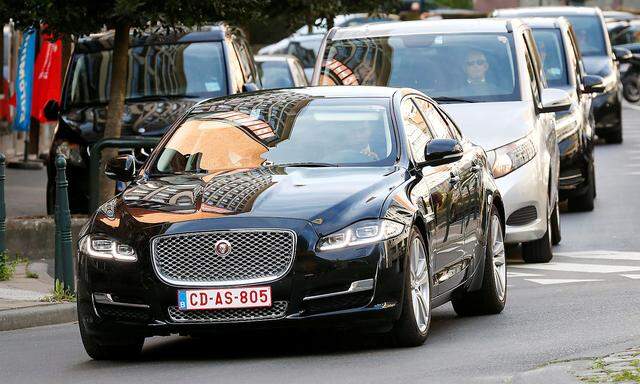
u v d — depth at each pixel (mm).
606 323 25281
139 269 22297
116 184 40750
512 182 35125
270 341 24938
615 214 46719
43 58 60906
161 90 44469
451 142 24875
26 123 62719
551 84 49094
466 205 26250
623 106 96688
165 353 24422
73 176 42625
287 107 25984
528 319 26469
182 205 22859
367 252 22078
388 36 39125
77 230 38344
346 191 22875
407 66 38375
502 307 27812
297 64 66188
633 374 18859
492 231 27938
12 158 69500
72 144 42719
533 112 37062
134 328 22500
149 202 23219
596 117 70875
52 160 43062
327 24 53625
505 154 35344
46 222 38719
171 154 25375
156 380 21234
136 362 23500
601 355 21531
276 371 21391
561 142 46125
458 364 21375
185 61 44906
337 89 26594
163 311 22250
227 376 21156
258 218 22141
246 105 26328
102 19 39531
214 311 22094
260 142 25141
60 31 39625
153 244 22297
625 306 27328
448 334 24906
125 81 42844
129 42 44188
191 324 22172
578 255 37594
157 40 45219
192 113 26500
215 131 25625
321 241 22016
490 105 37000
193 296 22031
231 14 38906
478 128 35969
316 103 26000
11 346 26516
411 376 20375
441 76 38000
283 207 22406
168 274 22234
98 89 44812
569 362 20422
